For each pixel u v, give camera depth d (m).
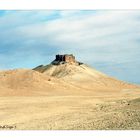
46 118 35.72
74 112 37.88
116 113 31.31
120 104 38.59
